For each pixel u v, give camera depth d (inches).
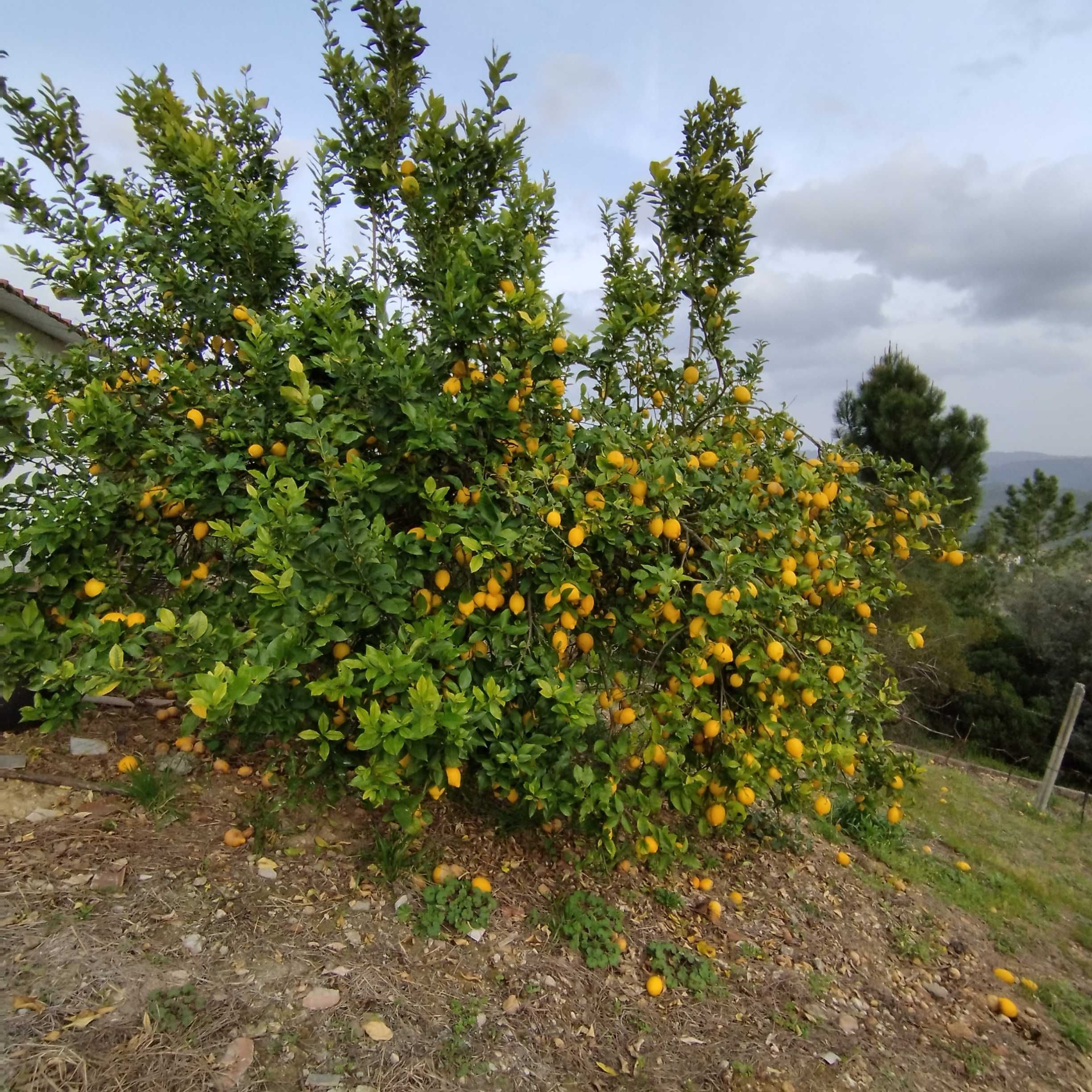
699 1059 102.6
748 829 184.5
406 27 128.0
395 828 128.9
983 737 482.6
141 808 116.3
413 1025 91.2
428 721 84.5
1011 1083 118.6
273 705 96.7
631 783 124.6
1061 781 470.9
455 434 109.2
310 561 92.0
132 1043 76.1
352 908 108.8
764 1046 108.7
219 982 87.9
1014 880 216.2
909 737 476.1
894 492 149.0
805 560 124.5
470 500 112.2
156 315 135.9
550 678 106.1
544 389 118.0
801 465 132.1
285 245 132.0
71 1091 69.3
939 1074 115.6
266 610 91.8
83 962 84.2
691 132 145.6
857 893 174.4
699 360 147.3
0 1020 73.7
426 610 107.5
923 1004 136.8
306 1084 78.4
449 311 112.5
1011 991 149.3
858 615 144.5
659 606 112.0
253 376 113.2
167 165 137.5
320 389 106.0
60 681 91.7
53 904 92.0
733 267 147.0
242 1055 78.9
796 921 152.2
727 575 103.6
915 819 255.9
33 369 125.0
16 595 102.2
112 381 126.9
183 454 108.8
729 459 126.1
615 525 106.7
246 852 112.9
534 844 141.3
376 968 98.5
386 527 99.3
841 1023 120.3
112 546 115.5
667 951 125.0
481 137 133.0
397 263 146.1
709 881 149.6
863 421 647.8
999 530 890.7
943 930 169.2
